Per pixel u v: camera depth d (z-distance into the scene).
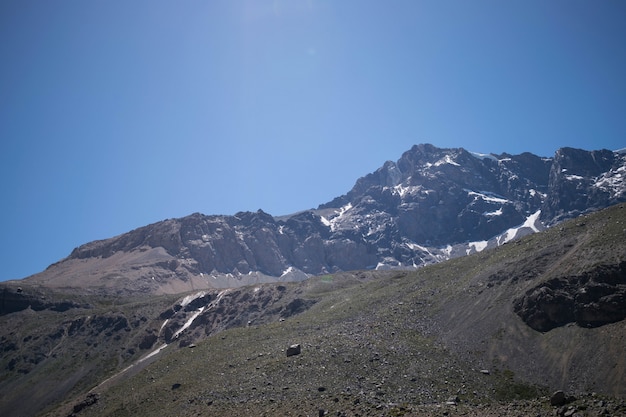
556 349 96.75
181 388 112.00
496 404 70.44
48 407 198.38
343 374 99.50
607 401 60.69
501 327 108.94
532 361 96.31
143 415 103.50
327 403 84.75
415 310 131.62
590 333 96.50
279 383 99.94
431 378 94.62
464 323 116.25
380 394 88.56
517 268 127.44
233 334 149.50
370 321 132.00
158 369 134.12
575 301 102.56
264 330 148.62
